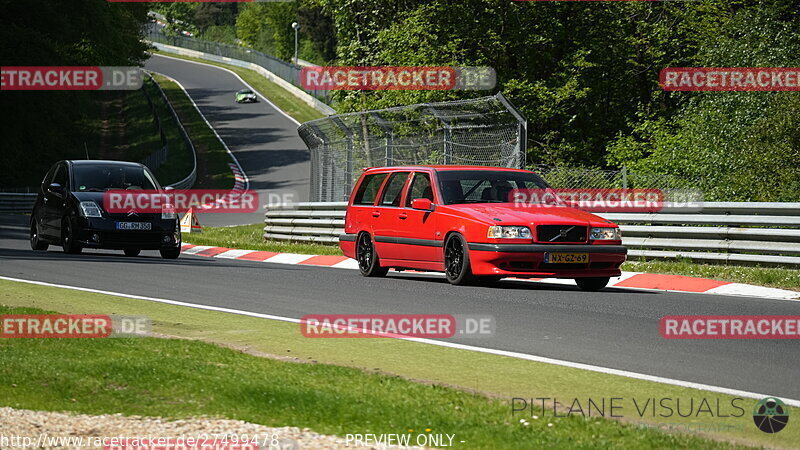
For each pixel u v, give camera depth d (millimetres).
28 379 8273
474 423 6816
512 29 42062
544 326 12055
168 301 14617
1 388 7980
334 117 28328
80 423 6883
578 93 40656
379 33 43406
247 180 84000
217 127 114562
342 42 48969
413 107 24312
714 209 19734
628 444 6324
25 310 12695
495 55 42781
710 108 34406
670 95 45062
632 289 16812
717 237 19516
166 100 123938
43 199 25656
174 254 24766
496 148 24172
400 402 7492
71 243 23828
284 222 31438
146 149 100312
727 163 32656
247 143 104688
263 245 28844
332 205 28797
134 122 116625
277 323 12422
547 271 15930
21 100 80000
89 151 95562
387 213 18609
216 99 137625
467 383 8797
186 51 199125
